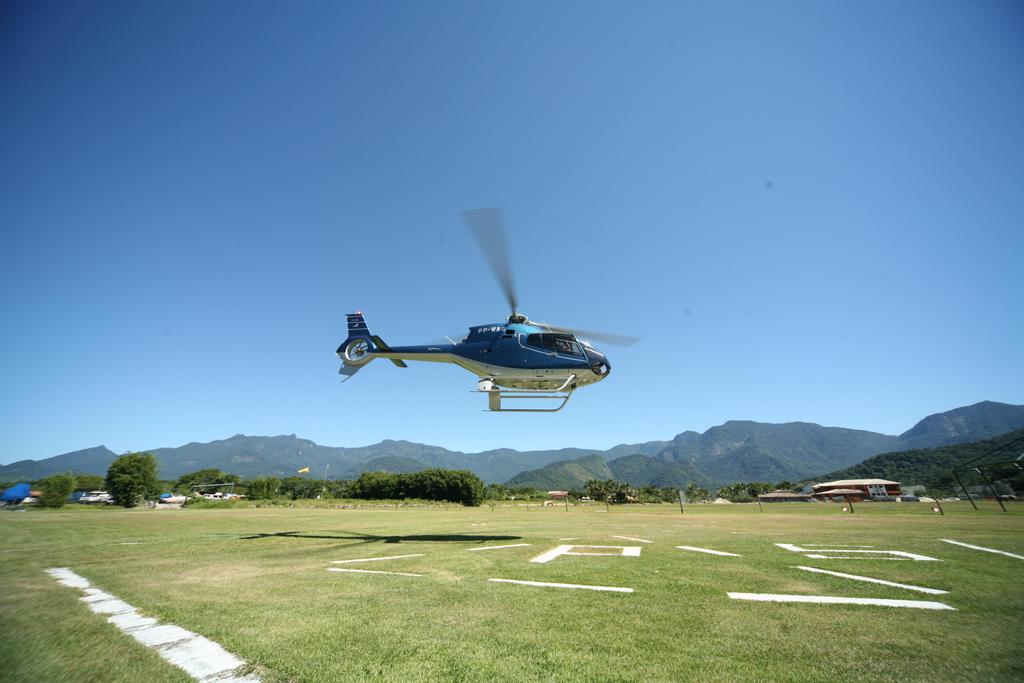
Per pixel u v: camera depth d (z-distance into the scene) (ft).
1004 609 23.66
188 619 23.00
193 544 56.29
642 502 358.84
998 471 208.54
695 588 29.17
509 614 23.50
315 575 34.65
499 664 16.89
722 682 15.24
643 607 24.67
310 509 219.82
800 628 20.84
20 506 213.66
